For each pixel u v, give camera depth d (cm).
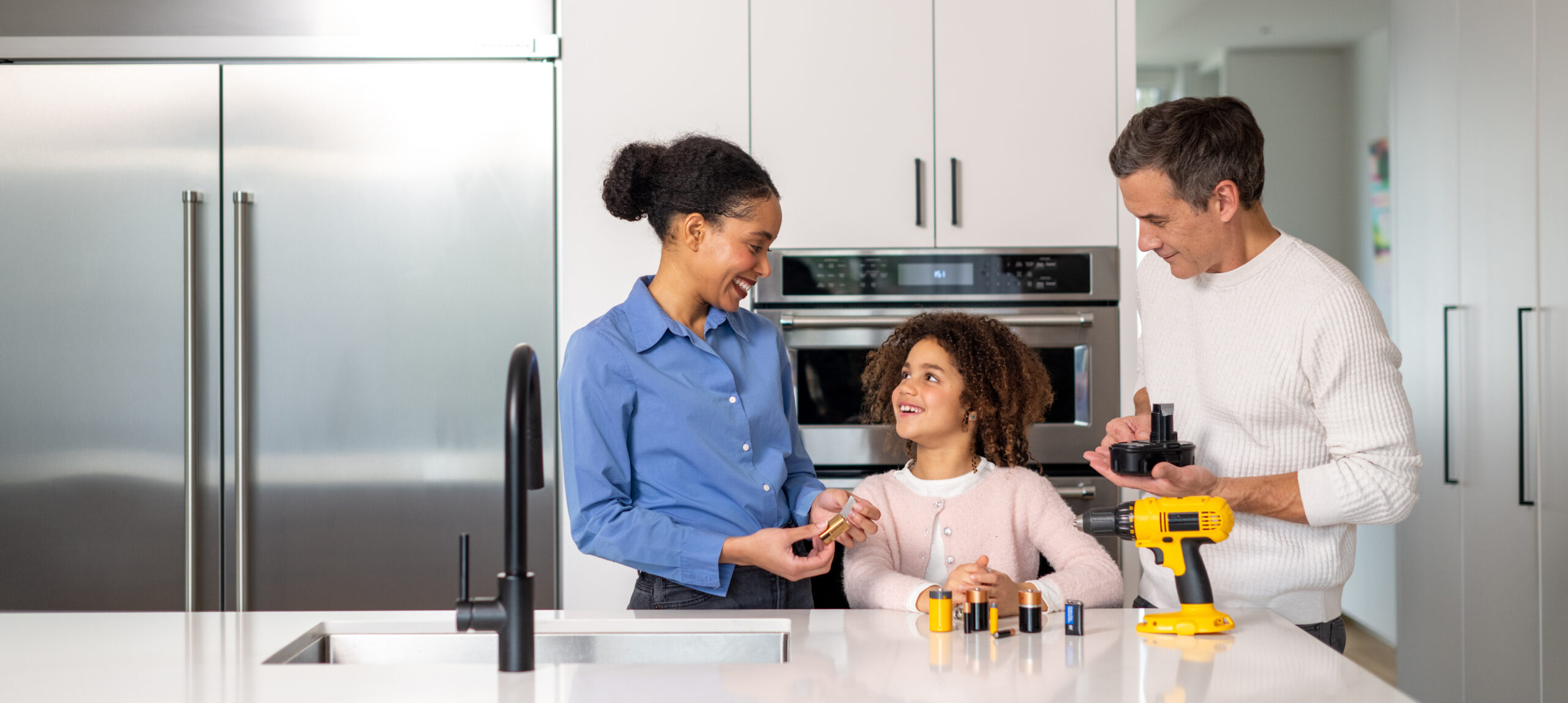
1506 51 238
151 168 227
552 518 225
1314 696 94
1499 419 242
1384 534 325
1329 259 135
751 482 145
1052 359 229
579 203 225
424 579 227
